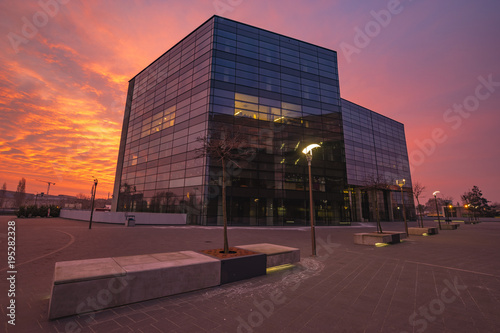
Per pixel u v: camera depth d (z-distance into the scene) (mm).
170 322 3922
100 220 28578
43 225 22547
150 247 11164
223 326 3801
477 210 69375
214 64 28781
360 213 44875
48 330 3539
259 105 29938
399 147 58156
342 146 34750
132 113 39719
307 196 30672
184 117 30219
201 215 25344
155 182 31766
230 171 26938
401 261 9125
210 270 5871
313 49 35469
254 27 32094
